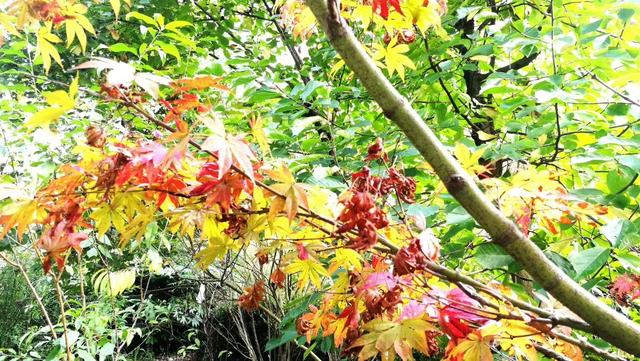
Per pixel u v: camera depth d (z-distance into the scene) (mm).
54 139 1604
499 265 907
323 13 434
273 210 672
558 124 1331
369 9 950
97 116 2078
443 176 450
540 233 1405
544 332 638
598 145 1374
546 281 459
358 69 436
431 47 1800
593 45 1489
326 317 940
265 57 3148
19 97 2088
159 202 755
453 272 630
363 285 742
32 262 3516
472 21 2324
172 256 3535
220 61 1901
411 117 441
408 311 705
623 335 449
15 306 3562
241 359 4223
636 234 818
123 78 592
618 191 1053
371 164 1369
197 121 610
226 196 657
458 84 2393
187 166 734
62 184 701
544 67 1876
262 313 3486
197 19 3197
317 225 767
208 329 4086
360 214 635
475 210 445
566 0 1710
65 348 1942
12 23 1055
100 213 783
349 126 1960
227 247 818
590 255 823
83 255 2787
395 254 668
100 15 2893
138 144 717
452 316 696
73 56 2838
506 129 1711
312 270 910
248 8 3658
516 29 1728
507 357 1146
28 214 711
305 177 1427
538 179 828
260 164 765
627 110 1213
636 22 1541
